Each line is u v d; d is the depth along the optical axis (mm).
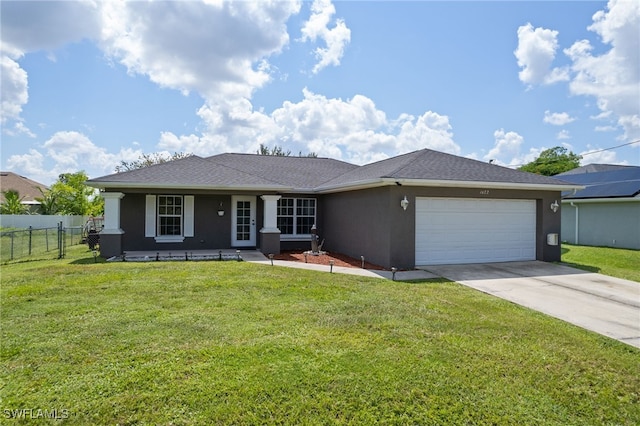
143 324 5930
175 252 14992
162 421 3410
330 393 3910
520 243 13242
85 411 3539
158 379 4133
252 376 4215
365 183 11984
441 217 12266
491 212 12859
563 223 21125
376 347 5113
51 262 12984
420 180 11383
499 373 4473
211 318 6270
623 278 10492
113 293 7945
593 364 4816
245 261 13070
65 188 31047
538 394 4051
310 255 14797
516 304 7676
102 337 5363
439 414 3615
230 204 16391
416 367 4531
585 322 6574
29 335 5438
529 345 5363
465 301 7754
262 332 5621
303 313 6629
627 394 4125
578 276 10703
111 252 13578
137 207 15375
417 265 12023
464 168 13312
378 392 3947
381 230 12078
